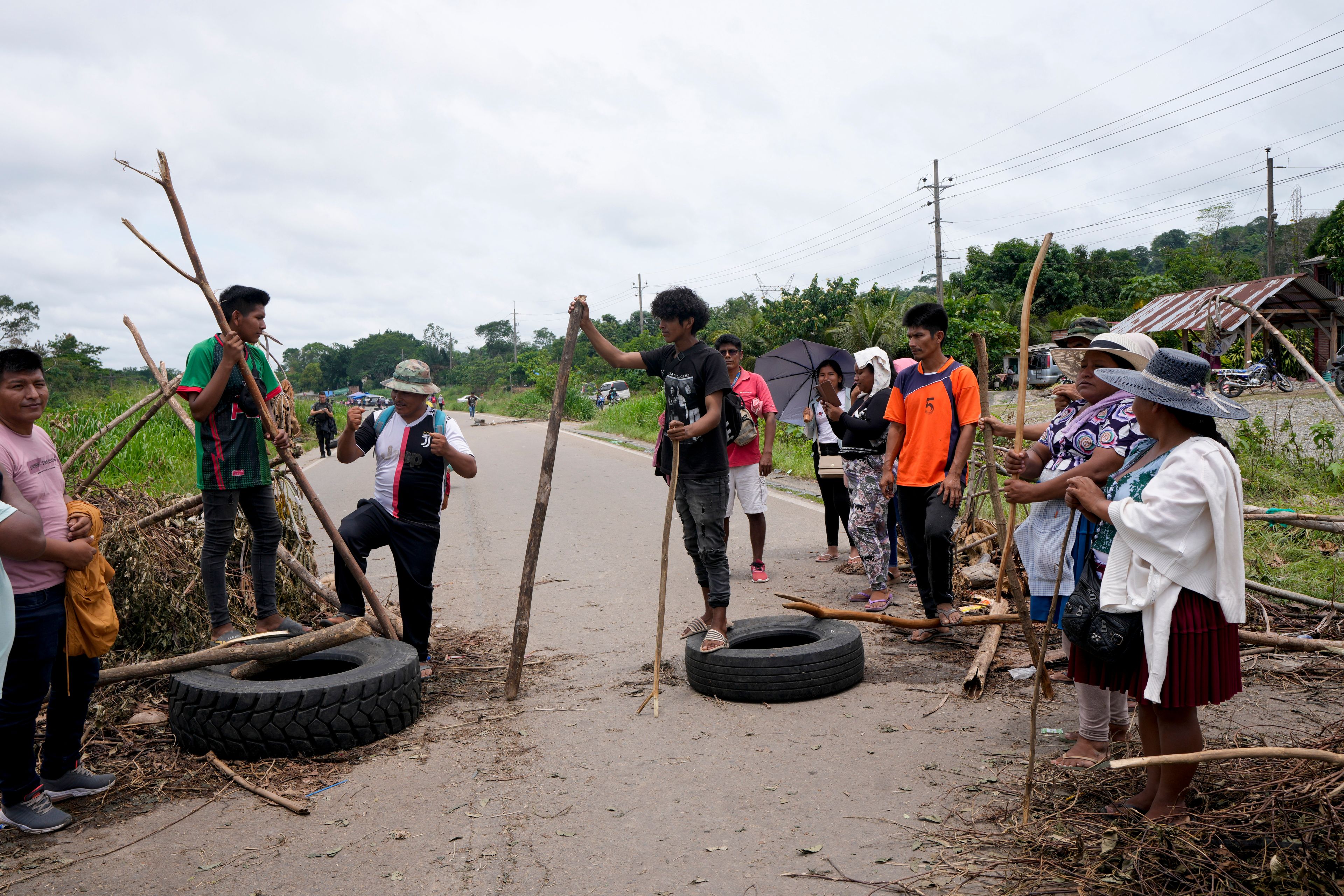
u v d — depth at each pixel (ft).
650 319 274.16
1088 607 9.53
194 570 17.10
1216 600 8.77
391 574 25.50
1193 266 169.48
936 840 9.71
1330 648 14.57
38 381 10.76
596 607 21.49
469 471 16.52
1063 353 13.55
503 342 424.87
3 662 9.34
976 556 22.84
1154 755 9.62
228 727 12.56
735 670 14.58
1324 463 31.53
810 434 24.66
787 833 10.07
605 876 9.28
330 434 73.87
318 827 10.65
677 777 11.76
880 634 18.31
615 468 54.65
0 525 9.59
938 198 115.14
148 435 50.31
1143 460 9.59
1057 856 9.13
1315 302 80.33
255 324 15.03
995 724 13.15
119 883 9.44
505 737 13.46
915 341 17.29
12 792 10.57
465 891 9.08
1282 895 8.00
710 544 15.40
